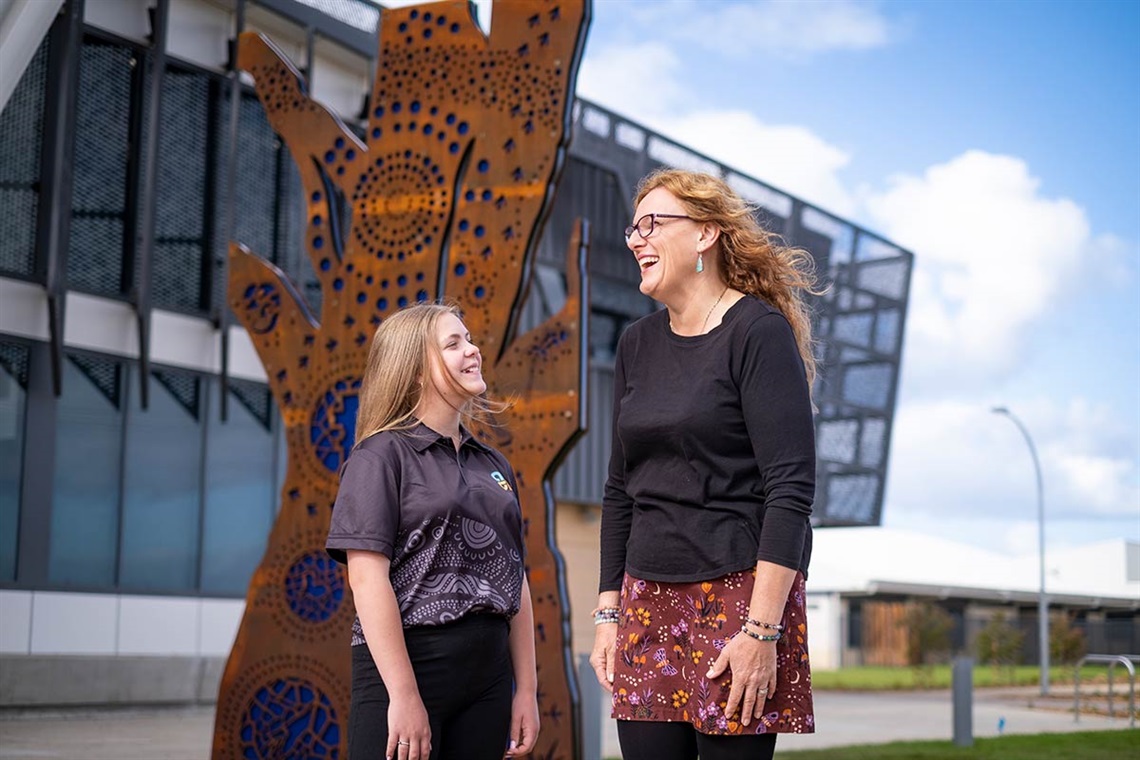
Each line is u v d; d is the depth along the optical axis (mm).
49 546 13055
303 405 6043
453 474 2906
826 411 28328
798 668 2615
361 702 2799
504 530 2941
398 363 2957
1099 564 28391
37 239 12953
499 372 5887
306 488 5953
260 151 15469
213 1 14914
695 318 2832
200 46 14789
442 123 6070
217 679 14109
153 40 14109
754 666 2539
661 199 2871
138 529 13891
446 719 2822
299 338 6113
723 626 2639
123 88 14125
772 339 2666
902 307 30734
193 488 14453
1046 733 12539
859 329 29391
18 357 13039
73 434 13414
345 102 16453
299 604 5848
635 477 2832
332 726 5684
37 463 13016
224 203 14922
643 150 23672
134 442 13930
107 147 13938
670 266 2832
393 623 2723
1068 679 28625
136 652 13602
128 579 13734
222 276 14742
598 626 2982
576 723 5684
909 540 43188
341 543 2777
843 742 11602
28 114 12992
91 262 13719
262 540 15109
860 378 29500
